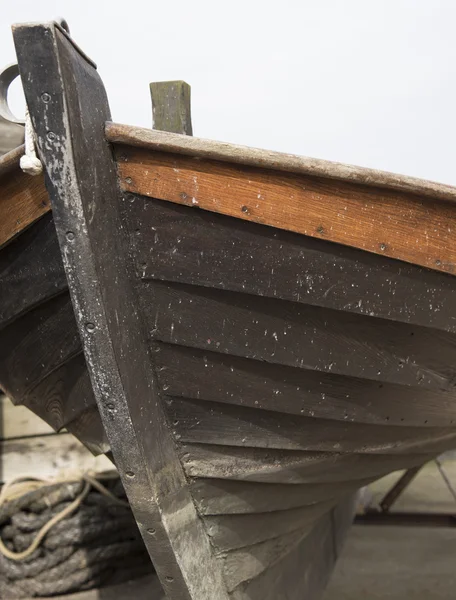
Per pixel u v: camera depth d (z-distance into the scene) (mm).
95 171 1078
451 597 2094
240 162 1105
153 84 1725
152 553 1289
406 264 1229
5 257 1218
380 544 2625
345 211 1170
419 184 1159
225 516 1413
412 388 1396
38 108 1020
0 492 2430
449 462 4234
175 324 1199
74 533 2193
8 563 2191
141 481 1204
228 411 1301
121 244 1141
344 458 1515
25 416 2578
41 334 1278
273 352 1240
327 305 1216
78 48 1080
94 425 1389
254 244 1165
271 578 1677
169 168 1118
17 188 1151
